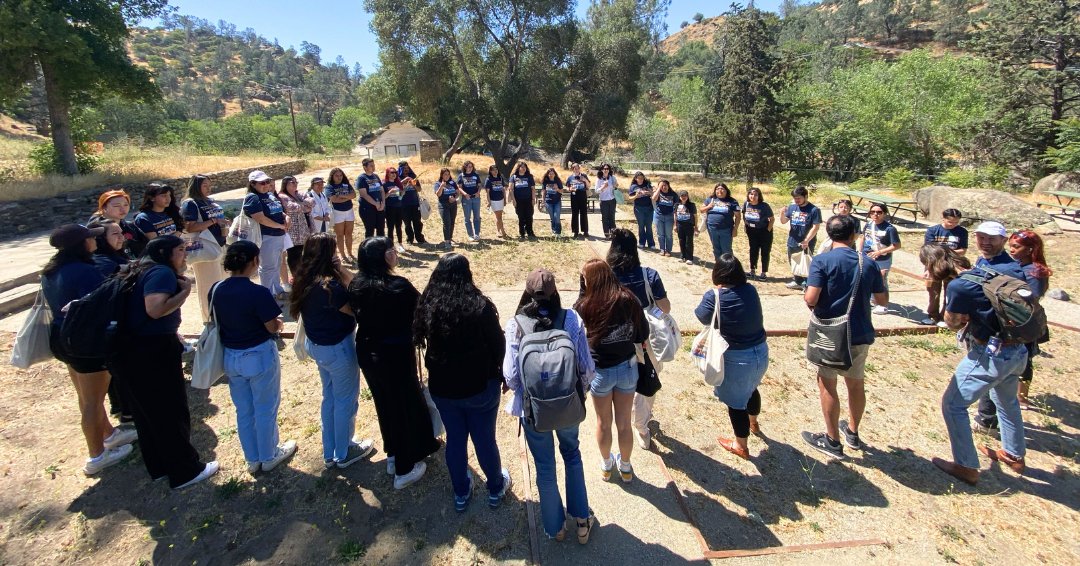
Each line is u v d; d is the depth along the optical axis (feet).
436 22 70.49
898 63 100.83
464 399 9.46
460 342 9.10
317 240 10.84
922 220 44.88
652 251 32.53
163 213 16.30
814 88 110.93
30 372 15.76
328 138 203.10
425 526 10.30
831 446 12.82
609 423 10.88
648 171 120.37
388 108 94.02
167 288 10.13
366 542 9.94
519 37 74.64
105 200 13.56
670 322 11.64
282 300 21.42
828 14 351.25
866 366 17.48
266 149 160.97
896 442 13.50
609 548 9.70
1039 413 14.76
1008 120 71.41
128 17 53.47
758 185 88.07
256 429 11.54
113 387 13.38
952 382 11.88
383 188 29.40
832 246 11.90
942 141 87.97
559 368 8.32
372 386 10.73
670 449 13.04
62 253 10.96
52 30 42.47
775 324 20.61
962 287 11.38
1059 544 10.23
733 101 90.53
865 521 10.82
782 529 10.60
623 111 87.71
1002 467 12.44
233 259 10.57
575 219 35.14
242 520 10.52
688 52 318.24
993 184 65.26
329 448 11.91
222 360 10.85
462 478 10.35
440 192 31.19
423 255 29.78
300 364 16.80
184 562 9.55
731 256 11.30
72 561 9.55
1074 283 26.53
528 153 136.05
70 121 56.18
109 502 10.94
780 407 15.07
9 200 38.01
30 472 11.66
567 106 90.94
